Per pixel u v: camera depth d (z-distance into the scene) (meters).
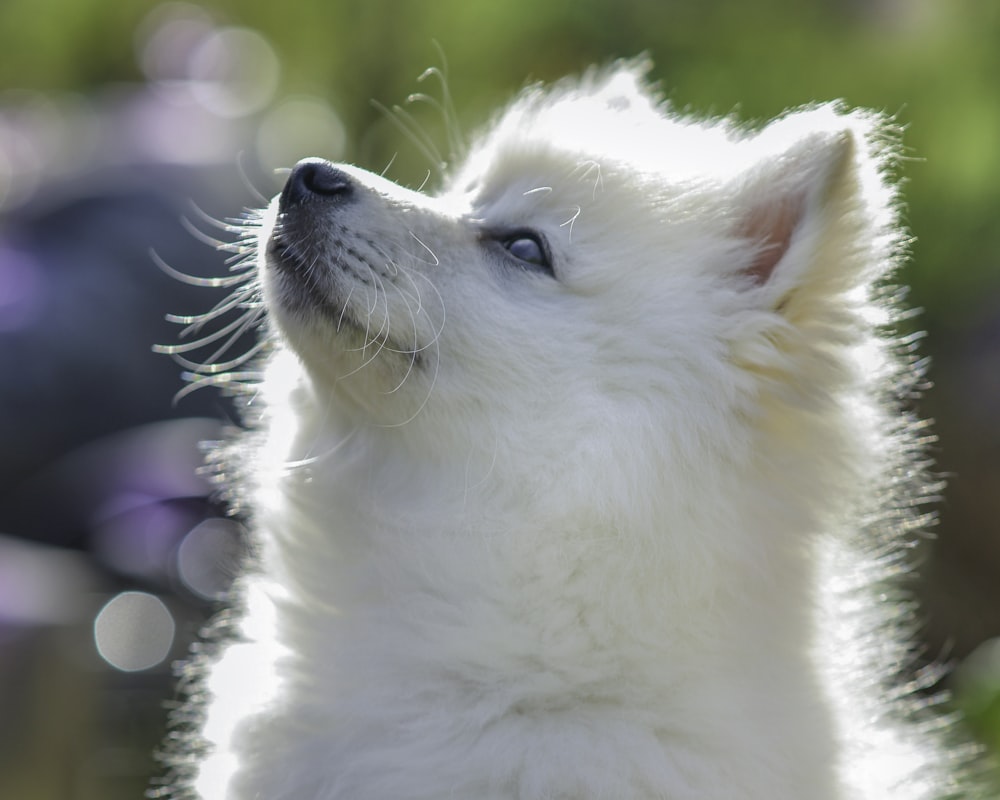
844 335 4.77
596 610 4.61
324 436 5.19
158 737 7.20
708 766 4.41
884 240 4.82
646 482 4.66
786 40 11.45
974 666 8.34
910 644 7.58
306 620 4.94
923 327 11.41
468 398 4.87
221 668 5.16
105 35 17.58
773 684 4.69
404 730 4.56
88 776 6.93
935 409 11.27
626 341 4.84
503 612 4.66
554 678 4.54
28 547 8.19
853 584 5.27
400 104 12.62
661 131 5.64
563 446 4.77
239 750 4.84
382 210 5.08
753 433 4.80
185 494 8.59
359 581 4.89
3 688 6.54
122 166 13.20
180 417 10.59
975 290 11.49
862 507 5.08
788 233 4.90
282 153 14.02
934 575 10.69
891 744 5.36
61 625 6.79
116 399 10.40
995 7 11.30
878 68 11.26
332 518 5.04
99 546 8.31
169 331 11.07
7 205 12.77
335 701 4.69
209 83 17.11
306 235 5.02
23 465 9.88
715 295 4.90
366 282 4.97
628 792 4.32
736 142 5.68
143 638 7.58
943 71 11.23
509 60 12.23
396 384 4.96
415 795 4.39
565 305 4.96
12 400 10.09
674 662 4.57
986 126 11.13
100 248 11.52
